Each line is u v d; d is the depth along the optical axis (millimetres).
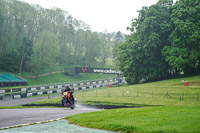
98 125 10766
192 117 11016
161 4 66062
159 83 50031
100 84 79375
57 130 9945
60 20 129000
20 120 12875
